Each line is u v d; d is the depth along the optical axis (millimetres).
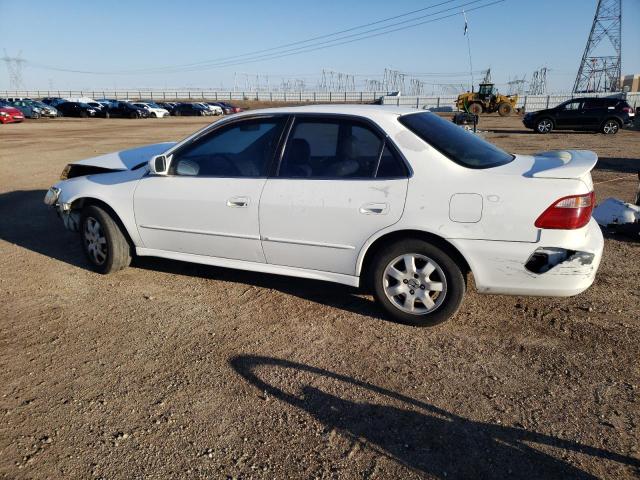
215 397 3035
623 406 2891
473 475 2410
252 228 4125
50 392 3092
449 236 3520
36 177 10742
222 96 88188
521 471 2428
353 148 3857
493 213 3420
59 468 2484
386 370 3299
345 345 3619
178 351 3557
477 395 3025
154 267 5191
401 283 3795
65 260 5434
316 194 3865
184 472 2453
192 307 4254
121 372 3303
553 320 3941
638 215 6156
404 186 3635
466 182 3512
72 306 4281
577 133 22969
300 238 3973
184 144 4430
